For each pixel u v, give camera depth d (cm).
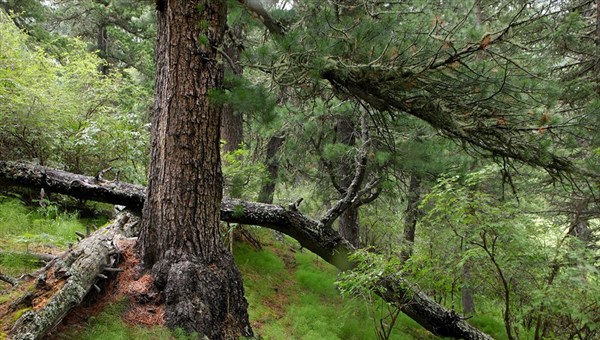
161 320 343
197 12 381
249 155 1060
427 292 752
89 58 868
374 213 1107
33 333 257
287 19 445
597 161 467
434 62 351
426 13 426
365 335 604
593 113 392
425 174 766
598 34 708
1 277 325
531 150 405
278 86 449
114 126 718
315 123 783
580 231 822
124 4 959
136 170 748
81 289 312
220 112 404
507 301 521
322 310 647
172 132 384
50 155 666
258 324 527
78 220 638
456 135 416
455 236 583
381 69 367
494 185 844
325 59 358
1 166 527
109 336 310
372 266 521
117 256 384
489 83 383
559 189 811
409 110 403
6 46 629
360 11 438
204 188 391
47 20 1348
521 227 489
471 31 342
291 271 852
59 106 676
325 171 934
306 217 606
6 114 590
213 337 354
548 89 395
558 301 454
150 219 394
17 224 509
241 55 386
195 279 364
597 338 509
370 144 740
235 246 848
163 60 410
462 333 576
